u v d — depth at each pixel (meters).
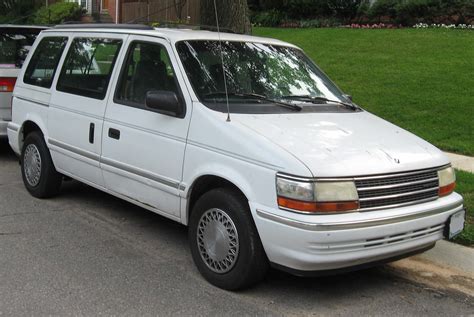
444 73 12.05
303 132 4.31
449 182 4.47
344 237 3.78
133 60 5.38
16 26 9.03
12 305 4.00
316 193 3.75
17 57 8.80
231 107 4.63
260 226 3.96
